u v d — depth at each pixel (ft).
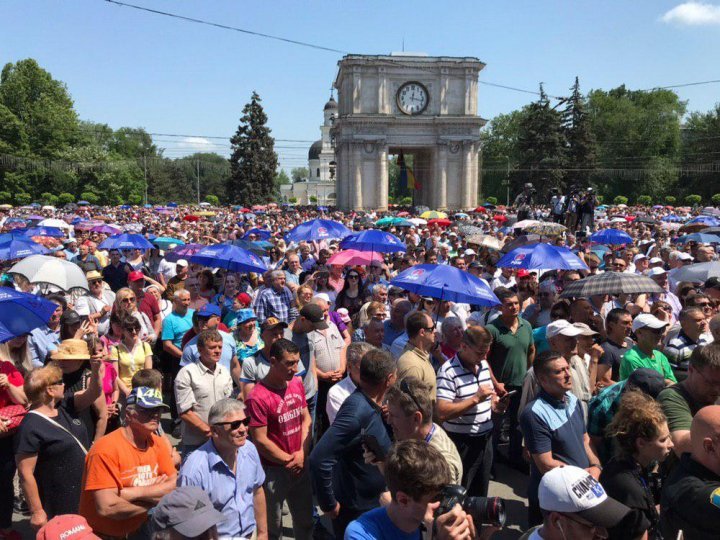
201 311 29.45
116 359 28.14
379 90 266.57
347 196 270.05
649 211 208.44
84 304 37.88
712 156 327.26
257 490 18.72
